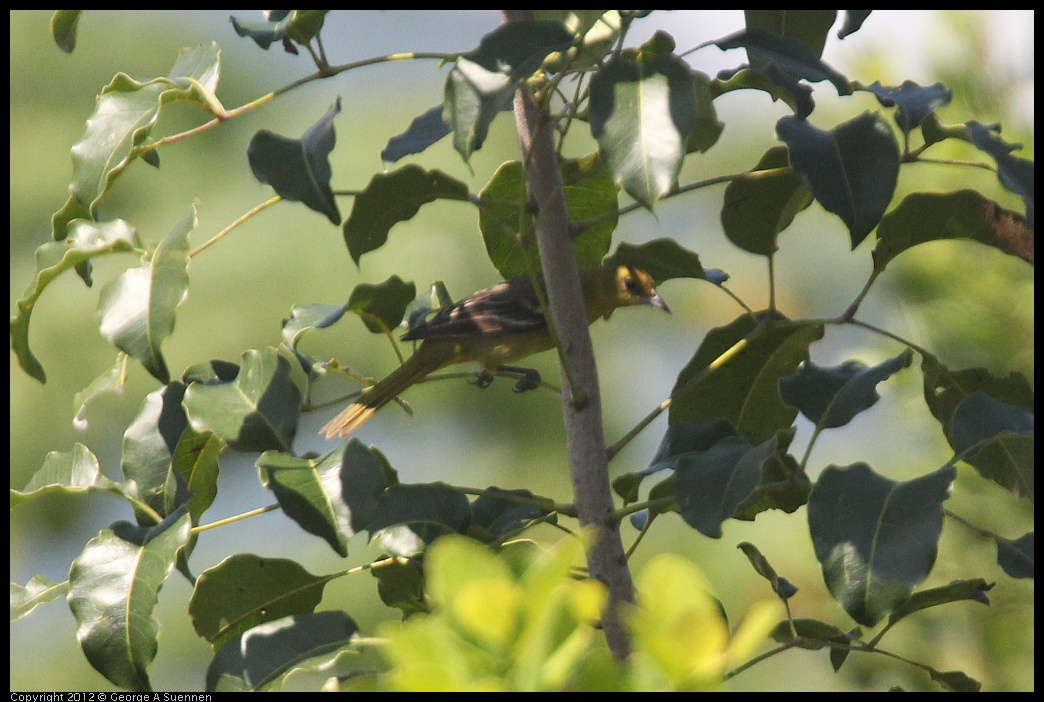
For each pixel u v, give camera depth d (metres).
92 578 4.63
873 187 4.33
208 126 4.89
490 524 5.22
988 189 7.11
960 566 7.07
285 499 4.57
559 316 4.91
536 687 2.18
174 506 5.41
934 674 4.96
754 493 4.70
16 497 5.26
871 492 4.10
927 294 7.18
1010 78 7.11
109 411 11.14
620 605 4.54
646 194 3.90
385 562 4.89
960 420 4.61
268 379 5.08
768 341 5.66
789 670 9.24
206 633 5.09
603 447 4.80
